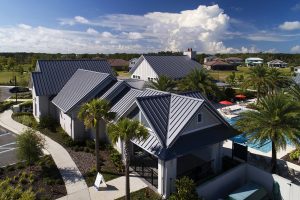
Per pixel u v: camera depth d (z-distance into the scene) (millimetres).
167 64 53875
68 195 18250
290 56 189875
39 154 21828
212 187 19406
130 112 22141
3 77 85625
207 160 23391
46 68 36875
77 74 35844
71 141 26688
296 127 19938
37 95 33250
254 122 20688
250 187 19688
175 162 18547
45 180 19750
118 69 121438
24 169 21500
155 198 18094
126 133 15891
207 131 21156
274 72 44812
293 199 18969
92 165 22484
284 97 21969
